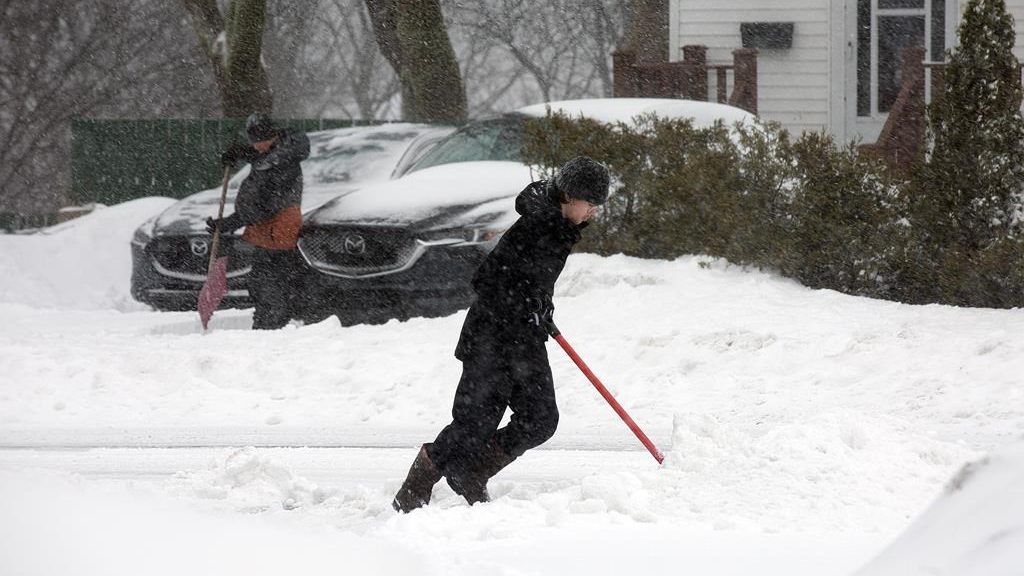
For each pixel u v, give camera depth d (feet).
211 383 135.13
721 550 61.05
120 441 113.80
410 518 68.64
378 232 162.30
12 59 342.64
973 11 154.92
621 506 71.15
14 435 116.26
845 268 153.58
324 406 127.54
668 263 158.61
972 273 146.82
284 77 458.09
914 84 245.45
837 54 268.41
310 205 187.01
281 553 55.83
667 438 109.70
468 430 80.48
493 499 83.87
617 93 270.26
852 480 74.90
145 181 285.23
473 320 81.15
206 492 87.10
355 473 100.32
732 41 273.95
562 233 79.97
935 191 153.48
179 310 187.11
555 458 102.58
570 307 149.69
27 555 46.70
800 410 115.34
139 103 378.32
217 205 193.57
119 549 49.67
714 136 163.84
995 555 32.71
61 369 136.05
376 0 333.21
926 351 124.67
